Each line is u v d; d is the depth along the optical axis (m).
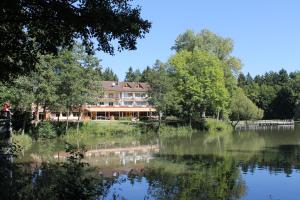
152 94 77.31
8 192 19.05
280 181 28.14
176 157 40.84
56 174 25.20
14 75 16.75
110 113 108.62
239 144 55.47
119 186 25.19
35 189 20.42
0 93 46.00
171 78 81.62
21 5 13.02
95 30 13.85
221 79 83.69
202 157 40.78
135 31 13.99
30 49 15.09
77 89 60.25
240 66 94.38
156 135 72.50
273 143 57.06
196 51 85.06
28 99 53.06
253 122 114.75
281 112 142.62
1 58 15.56
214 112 93.94
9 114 41.06
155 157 40.88
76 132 65.88
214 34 95.00
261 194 24.42
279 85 154.50
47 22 13.72
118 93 112.19
